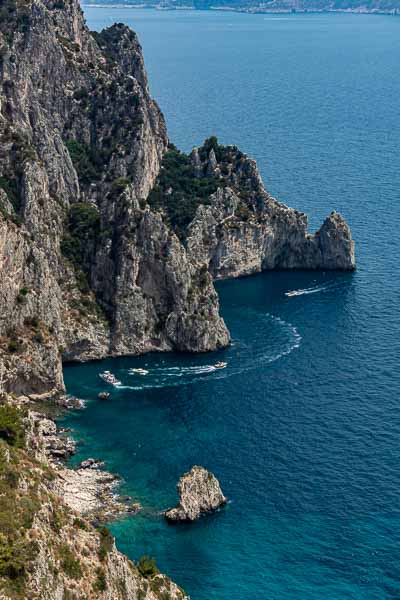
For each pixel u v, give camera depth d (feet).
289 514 557.74
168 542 535.19
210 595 499.10
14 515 412.98
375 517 554.05
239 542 536.01
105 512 555.28
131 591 436.76
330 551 529.04
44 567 396.78
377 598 497.46
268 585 506.07
